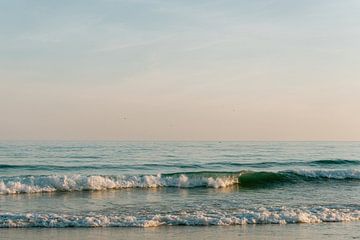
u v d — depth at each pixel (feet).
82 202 62.75
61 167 120.47
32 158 162.71
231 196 70.33
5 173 105.09
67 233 42.68
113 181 80.94
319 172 96.27
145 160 156.25
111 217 48.65
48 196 69.21
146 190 77.97
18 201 63.57
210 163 138.51
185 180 84.53
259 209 54.90
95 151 217.77
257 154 204.54
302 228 45.88
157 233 43.19
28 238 40.65
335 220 49.52
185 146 314.35
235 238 41.68
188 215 50.47
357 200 65.67
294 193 74.74
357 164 135.54
